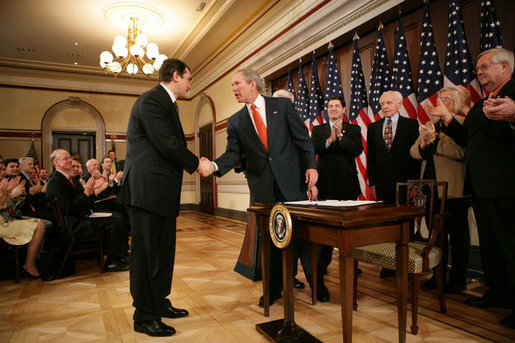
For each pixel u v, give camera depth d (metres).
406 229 1.71
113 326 2.27
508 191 2.16
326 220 1.55
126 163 2.19
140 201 2.06
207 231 6.65
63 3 6.37
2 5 6.38
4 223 3.44
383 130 3.49
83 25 7.29
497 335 1.99
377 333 2.05
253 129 2.51
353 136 3.20
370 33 4.62
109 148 10.51
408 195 2.64
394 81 3.99
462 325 2.14
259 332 2.10
